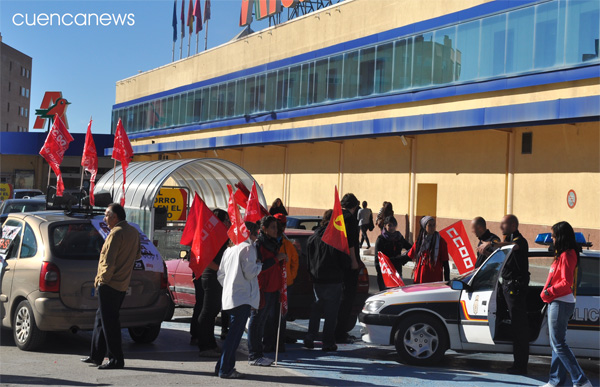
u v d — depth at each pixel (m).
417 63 27.19
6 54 102.75
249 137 36.97
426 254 10.52
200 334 9.05
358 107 30.17
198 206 8.95
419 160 27.55
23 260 9.35
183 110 46.62
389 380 7.98
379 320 8.98
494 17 23.83
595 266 8.50
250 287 7.89
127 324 9.27
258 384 7.58
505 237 8.66
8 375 7.55
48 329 8.90
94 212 10.21
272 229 8.80
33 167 62.75
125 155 15.70
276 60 36.78
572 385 7.92
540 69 22.17
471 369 8.80
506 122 22.31
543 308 8.51
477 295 8.73
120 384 7.37
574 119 20.50
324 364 8.80
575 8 21.08
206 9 45.53
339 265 9.52
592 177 20.80
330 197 32.69
